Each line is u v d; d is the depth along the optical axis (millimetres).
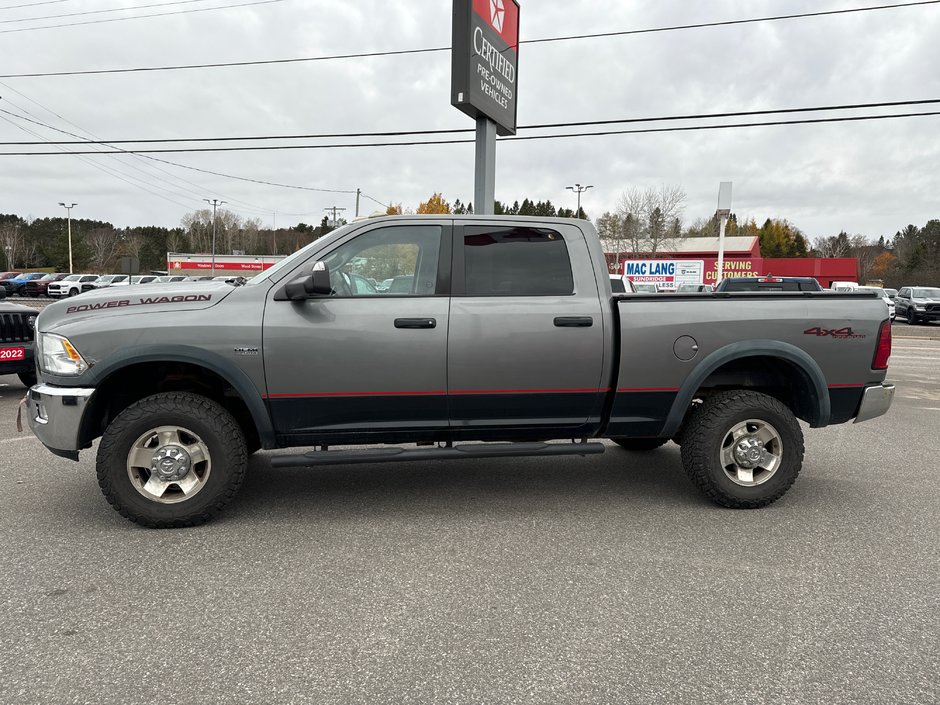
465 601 3166
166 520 4062
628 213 48094
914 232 91875
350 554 3736
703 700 2404
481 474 5430
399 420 4328
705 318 4445
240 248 104938
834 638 2848
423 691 2445
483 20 10508
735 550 3836
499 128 11922
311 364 4109
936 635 2881
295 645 2758
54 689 2436
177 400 4047
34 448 6109
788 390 4883
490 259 4406
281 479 5246
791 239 109750
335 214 72438
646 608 3109
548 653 2711
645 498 4820
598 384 4449
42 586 3295
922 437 7098
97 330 3959
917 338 23766
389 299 4242
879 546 3914
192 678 2516
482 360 4270
